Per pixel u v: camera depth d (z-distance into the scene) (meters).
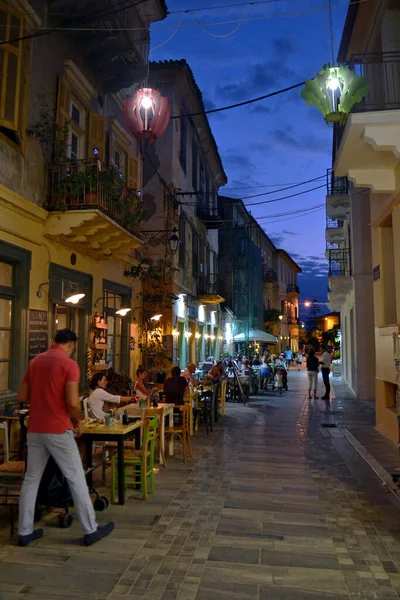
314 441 9.66
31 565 4.14
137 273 12.69
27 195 7.99
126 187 10.20
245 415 13.34
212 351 24.61
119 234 9.72
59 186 8.55
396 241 8.66
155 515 5.39
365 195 17.14
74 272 9.58
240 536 4.81
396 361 8.34
